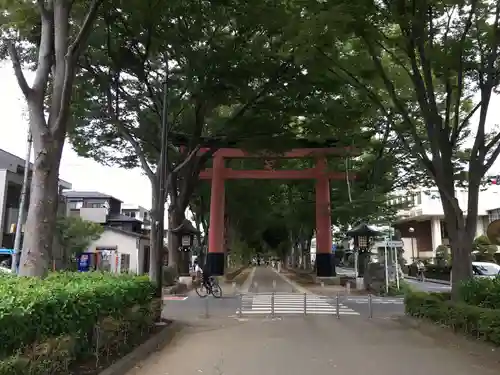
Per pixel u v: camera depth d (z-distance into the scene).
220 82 15.67
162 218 15.58
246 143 18.97
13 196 31.84
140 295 10.66
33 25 12.75
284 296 24.36
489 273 26.34
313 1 11.06
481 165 12.63
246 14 13.87
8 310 4.99
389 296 24.67
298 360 8.71
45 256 8.76
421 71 14.70
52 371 5.83
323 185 33.44
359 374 7.55
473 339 10.14
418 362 8.48
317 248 34.78
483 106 12.38
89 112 17.75
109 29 14.84
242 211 44.56
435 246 54.88
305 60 13.41
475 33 12.88
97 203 50.59
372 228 27.06
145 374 7.59
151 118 19.77
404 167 28.16
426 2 11.57
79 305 6.80
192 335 12.01
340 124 17.12
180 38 14.84
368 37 12.02
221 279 34.78
